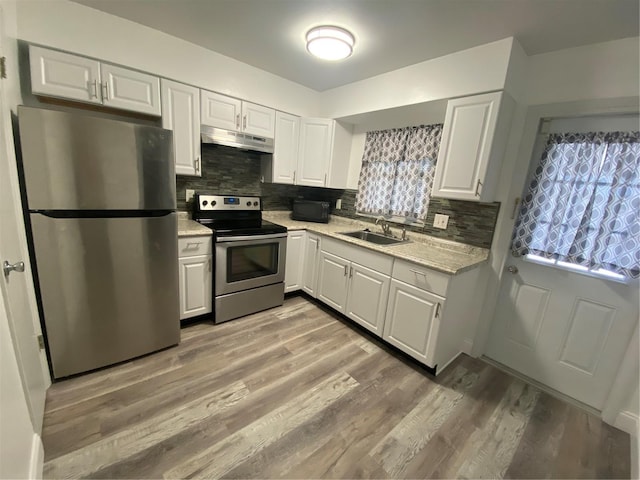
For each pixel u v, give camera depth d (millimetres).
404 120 2648
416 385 1880
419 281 1958
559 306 1886
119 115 2174
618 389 1634
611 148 1641
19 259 1354
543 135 1878
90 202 1565
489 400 1795
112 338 1792
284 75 2666
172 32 2006
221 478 1211
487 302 2158
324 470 1279
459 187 1962
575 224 1775
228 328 2396
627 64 1553
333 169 3053
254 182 3102
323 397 1711
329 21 1713
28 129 1351
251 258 2555
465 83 1889
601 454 1465
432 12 1533
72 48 1711
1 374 884
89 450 1278
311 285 2959
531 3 1376
